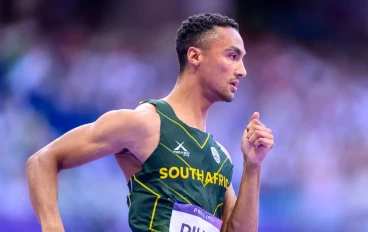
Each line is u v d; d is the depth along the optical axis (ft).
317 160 70.69
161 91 76.69
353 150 73.82
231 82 23.25
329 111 78.02
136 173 22.25
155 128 22.24
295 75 81.82
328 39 96.07
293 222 63.10
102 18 88.58
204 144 22.82
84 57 77.10
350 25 98.17
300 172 69.46
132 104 74.18
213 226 22.47
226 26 23.63
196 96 23.52
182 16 90.33
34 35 79.25
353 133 76.48
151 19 89.35
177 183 21.90
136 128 21.88
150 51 83.97
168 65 79.71
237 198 23.93
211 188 22.63
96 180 59.26
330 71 84.89
